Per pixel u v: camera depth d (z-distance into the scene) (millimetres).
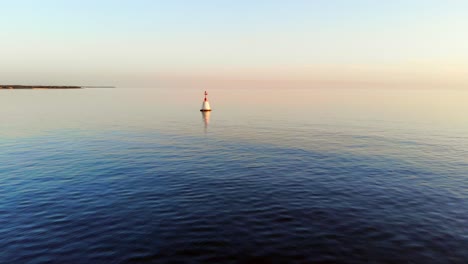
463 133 42000
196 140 37125
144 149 31312
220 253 11625
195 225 13891
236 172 22625
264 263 11008
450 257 11367
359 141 35906
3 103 111938
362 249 11906
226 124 53906
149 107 100438
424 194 17859
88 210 15477
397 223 14109
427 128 47344
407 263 10992
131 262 11031
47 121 56094
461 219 14539
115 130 45500
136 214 15047
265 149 31469
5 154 28359
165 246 12094
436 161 25797
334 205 16250
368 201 16797
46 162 25328
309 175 21844
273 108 95812
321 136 39844
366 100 149625
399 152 29562
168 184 19719
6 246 12055
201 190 18609
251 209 15711
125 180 20484
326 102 131875
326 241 12500
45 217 14641
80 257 11352
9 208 15656
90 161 25812
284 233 13164
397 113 75875
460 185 19469
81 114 72125
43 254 11539
